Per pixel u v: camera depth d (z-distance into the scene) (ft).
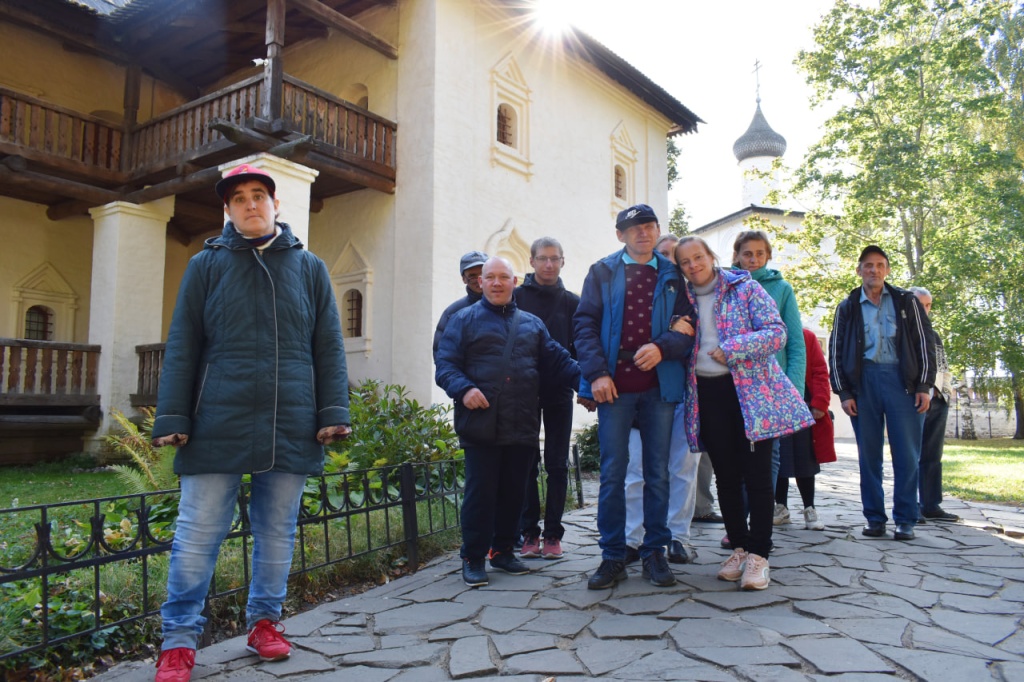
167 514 15.01
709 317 12.33
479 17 40.09
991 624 9.91
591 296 12.74
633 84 52.54
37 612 9.80
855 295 17.08
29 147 33.04
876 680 7.98
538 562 14.21
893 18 59.52
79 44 38.32
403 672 8.81
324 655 9.46
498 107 42.63
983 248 56.54
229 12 37.40
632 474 13.87
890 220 63.00
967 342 57.57
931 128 59.52
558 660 8.93
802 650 8.92
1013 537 16.22
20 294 40.68
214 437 8.58
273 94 30.58
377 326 37.47
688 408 12.17
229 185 9.20
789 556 14.06
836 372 16.93
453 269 36.88
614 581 12.23
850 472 34.09
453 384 12.46
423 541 15.37
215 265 9.02
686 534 14.03
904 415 15.94
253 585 9.44
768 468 11.89
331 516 12.45
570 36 44.70
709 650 8.98
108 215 36.65
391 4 38.06
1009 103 69.56
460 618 10.75
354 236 38.78
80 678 9.07
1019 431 77.05
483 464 12.68
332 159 33.76
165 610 8.64
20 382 37.09
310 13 33.04
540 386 14.74
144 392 35.55
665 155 59.98
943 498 22.63
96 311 36.63
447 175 36.96
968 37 57.52
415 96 37.17
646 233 12.48
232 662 9.23
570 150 48.03
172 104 47.39
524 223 42.96
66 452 35.63
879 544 15.30
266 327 8.97
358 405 20.81
